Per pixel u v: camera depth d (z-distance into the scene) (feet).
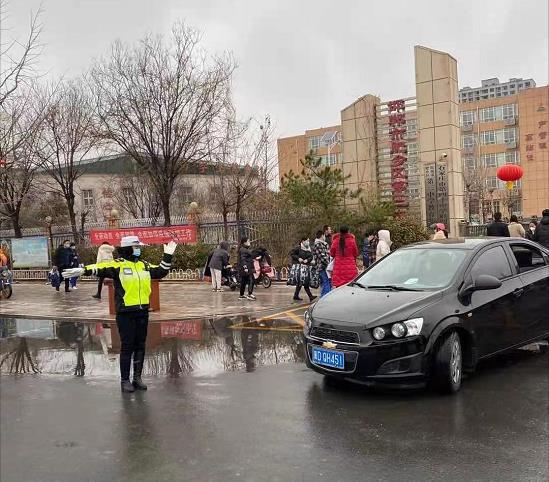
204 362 24.50
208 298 46.73
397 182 75.31
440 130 70.23
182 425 16.33
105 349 28.35
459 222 69.87
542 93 207.62
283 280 57.88
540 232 40.27
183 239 69.26
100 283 49.73
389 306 18.74
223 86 78.54
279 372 22.18
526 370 21.25
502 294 20.99
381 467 12.99
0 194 74.69
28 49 43.11
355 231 66.90
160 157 78.74
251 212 69.51
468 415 16.38
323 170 69.72
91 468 13.44
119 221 78.38
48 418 17.40
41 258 77.10
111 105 77.15
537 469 12.71
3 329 35.47
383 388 19.38
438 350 18.17
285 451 14.10
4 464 13.83
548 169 206.08
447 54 69.72
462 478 12.34
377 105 77.71
